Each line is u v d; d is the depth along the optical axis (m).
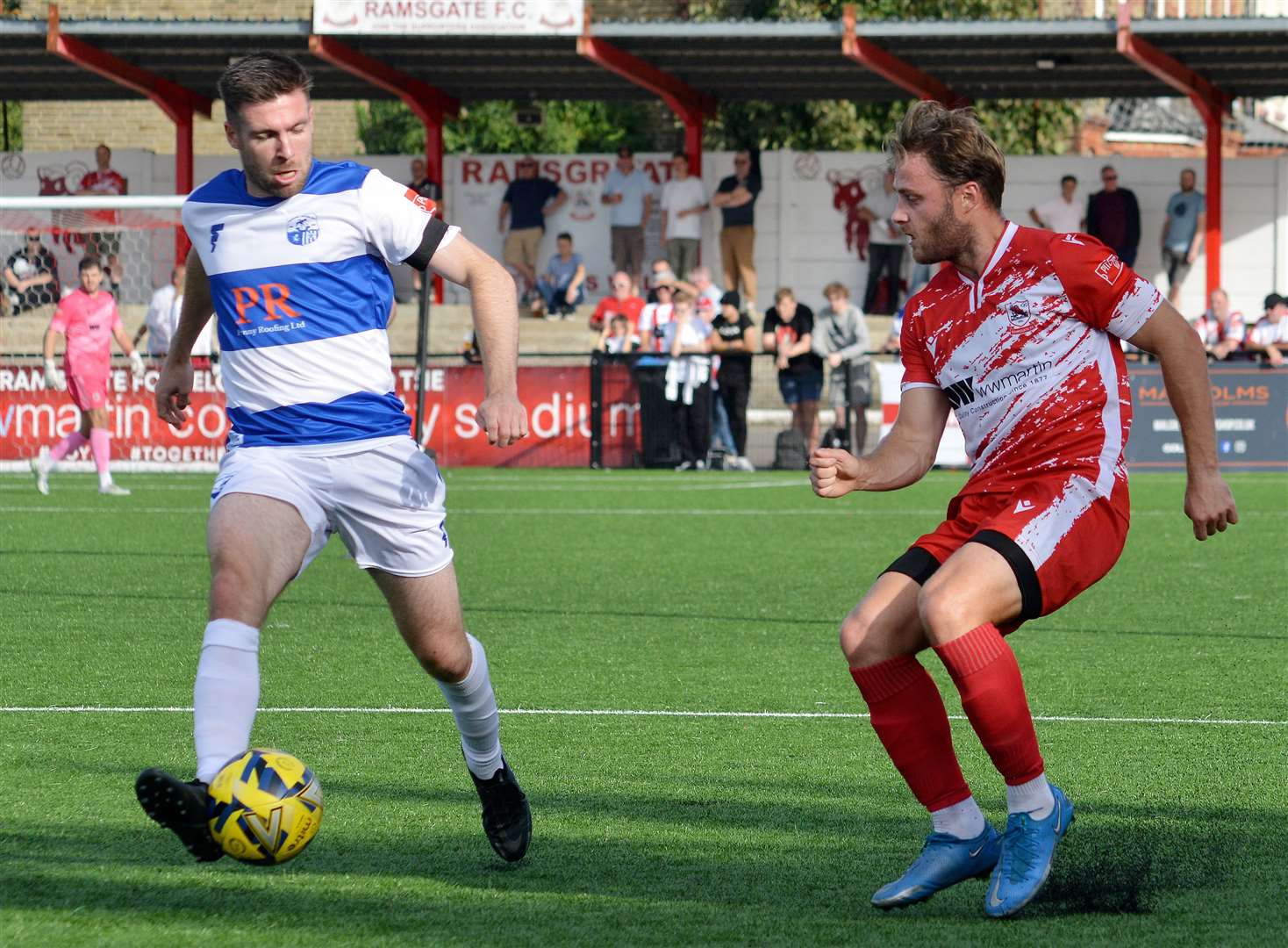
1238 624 20.53
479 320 9.47
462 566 26.72
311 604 22.42
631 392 49.59
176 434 47.78
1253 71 55.97
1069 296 9.30
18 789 12.01
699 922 8.84
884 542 30.47
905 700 9.36
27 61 58.09
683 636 19.73
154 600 22.64
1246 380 47.03
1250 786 12.09
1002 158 9.42
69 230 55.91
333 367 9.56
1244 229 61.19
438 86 59.81
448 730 14.23
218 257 9.59
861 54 51.72
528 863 10.12
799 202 61.31
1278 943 8.44
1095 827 10.89
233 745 8.72
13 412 48.06
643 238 60.31
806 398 49.28
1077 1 69.44
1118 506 9.37
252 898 9.30
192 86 59.91
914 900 9.12
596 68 57.78
